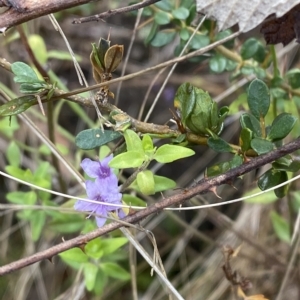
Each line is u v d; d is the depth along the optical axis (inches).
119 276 11.4
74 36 15.5
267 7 9.0
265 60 11.3
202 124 9.3
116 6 14.2
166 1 11.2
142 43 15.5
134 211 9.4
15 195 11.9
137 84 15.1
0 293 13.6
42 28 15.1
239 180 13.8
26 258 9.0
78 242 9.1
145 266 13.7
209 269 13.5
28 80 9.2
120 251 12.2
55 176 13.2
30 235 13.7
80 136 9.3
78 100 9.5
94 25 15.5
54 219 11.7
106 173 9.5
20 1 8.8
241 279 10.7
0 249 14.2
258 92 9.3
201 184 9.1
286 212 13.4
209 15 9.2
